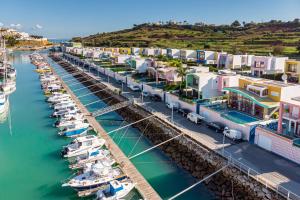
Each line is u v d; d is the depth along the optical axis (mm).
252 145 48531
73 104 79812
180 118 63406
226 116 55406
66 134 61438
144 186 40625
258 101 55156
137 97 83188
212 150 46469
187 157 49531
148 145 57438
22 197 41094
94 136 55625
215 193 40781
